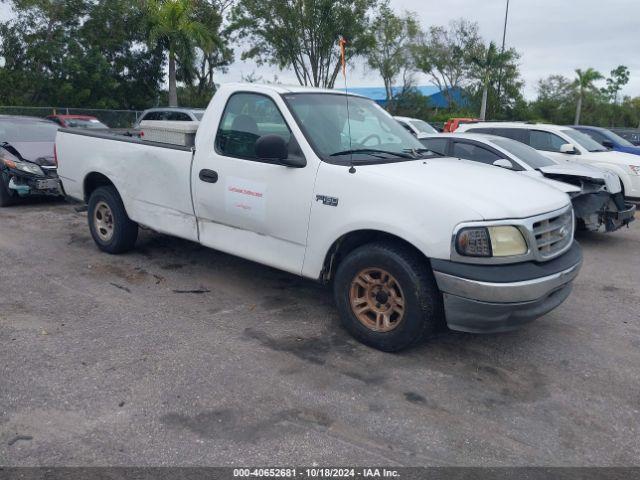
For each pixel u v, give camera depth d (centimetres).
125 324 485
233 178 510
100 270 629
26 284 577
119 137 639
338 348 451
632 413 375
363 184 432
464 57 4412
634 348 479
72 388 379
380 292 438
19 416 346
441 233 396
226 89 536
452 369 425
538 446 336
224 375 402
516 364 439
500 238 397
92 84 3225
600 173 843
